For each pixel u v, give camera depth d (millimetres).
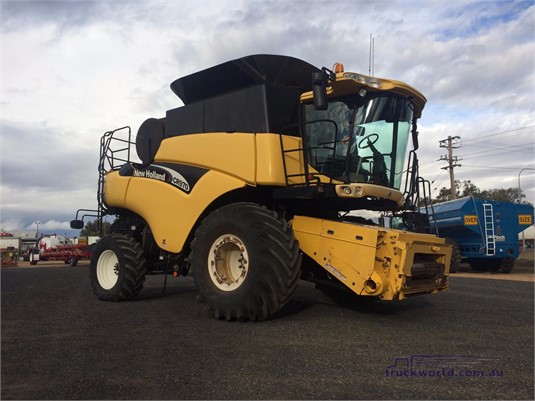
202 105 7129
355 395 3275
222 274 6039
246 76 6523
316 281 6285
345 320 5844
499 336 5098
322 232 5852
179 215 7031
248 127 6438
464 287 10797
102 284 8391
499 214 17031
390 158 6430
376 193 5906
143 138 8094
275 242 5516
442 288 6086
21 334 5359
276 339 4836
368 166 6242
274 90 6410
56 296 8969
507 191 54000
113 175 8812
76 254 29469
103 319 6242
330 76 5660
